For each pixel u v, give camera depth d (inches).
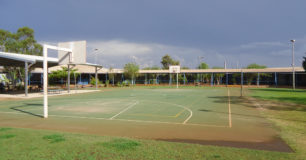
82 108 545.6
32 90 1211.9
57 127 332.5
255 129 314.7
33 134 269.9
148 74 2260.1
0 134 268.5
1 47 1535.4
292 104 617.3
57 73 1528.1
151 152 199.0
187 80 2183.8
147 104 629.9
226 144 240.2
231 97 855.1
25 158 183.6
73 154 193.5
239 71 1760.6
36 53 1675.7
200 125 344.2
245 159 181.8
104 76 2198.6
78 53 532.7
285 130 307.0
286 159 183.8
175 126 337.4
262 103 646.5
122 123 361.7
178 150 205.6
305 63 1230.9
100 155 191.3
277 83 1867.6
